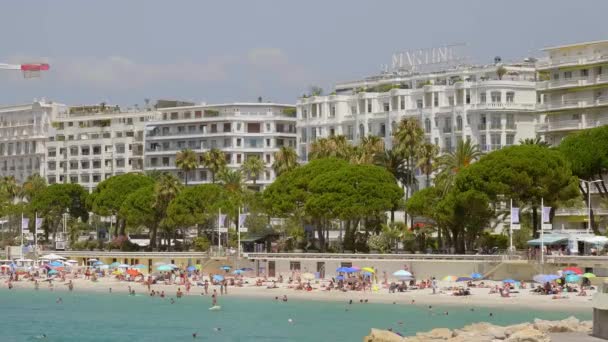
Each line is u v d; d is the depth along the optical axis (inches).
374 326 5147.6
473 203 6889.8
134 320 5703.7
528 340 3184.1
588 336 3346.5
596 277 6264.8
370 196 7760.8
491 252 7317.9
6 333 5196.9
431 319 5393.7
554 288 6161.4
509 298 6072.8
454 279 6560.0
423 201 7652.6
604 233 7608.3
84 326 5457.7
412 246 7834.6
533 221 7377.0
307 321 5452.8
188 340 4820.4
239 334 4982.8
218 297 6924.2
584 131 7623.0
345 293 6771.7
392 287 6697.8
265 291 7096.5
